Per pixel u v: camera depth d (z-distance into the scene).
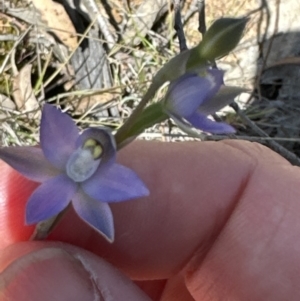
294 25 0.15
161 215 0.08
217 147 0.09
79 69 0.14
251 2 0.15
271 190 0.08
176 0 0.11
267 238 0.08
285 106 0.15
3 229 0.08
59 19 0.13
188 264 0.08
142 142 0.08
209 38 0.05
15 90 0.13
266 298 0.08
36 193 0.05
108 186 0.05
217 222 0.08
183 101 0.05
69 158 0.05
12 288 0.06
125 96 0.14
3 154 0.05
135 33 0.14
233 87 0.05
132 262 0.08
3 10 0.13
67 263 0.06
